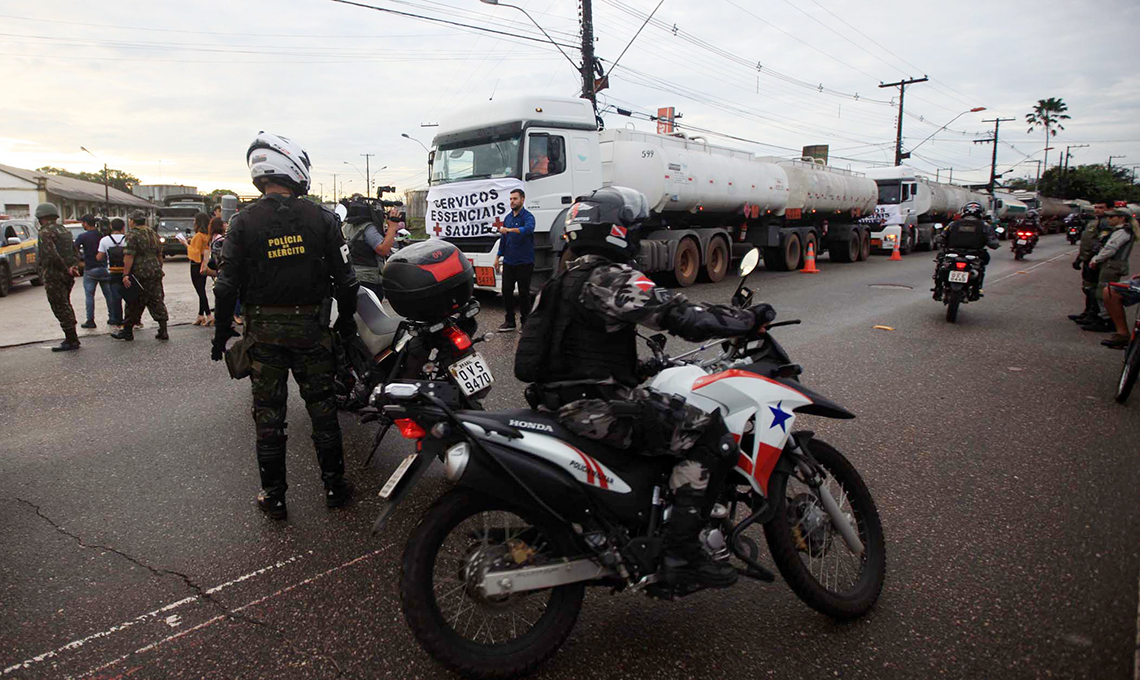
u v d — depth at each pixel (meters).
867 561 3.04
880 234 26.20
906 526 3.78
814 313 10.90
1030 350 8.17
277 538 3.70
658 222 14.59
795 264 19.28
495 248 10.51
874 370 7.14
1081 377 6.89
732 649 2.76
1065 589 3.16
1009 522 3.82
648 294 2.43
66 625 2.94
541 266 10.98
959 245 10.12
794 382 2.95
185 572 3.36
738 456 2.70
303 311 3.79
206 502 4.12
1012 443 5.02
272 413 3.83
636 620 2.96
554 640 2.53
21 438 5.19
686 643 2.80
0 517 3.92
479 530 2.57
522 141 10.55
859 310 11.27
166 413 5.77
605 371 2.57
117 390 6.47
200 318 10.12
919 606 3.04
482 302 12.00
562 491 2.44
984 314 10.94
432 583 2.43
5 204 39.03
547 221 10.95
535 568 2.47
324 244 3.82
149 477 4.48
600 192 2.65
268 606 3.08
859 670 2.63
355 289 4.04
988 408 5.85
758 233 18.20
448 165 11.39
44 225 8.02
